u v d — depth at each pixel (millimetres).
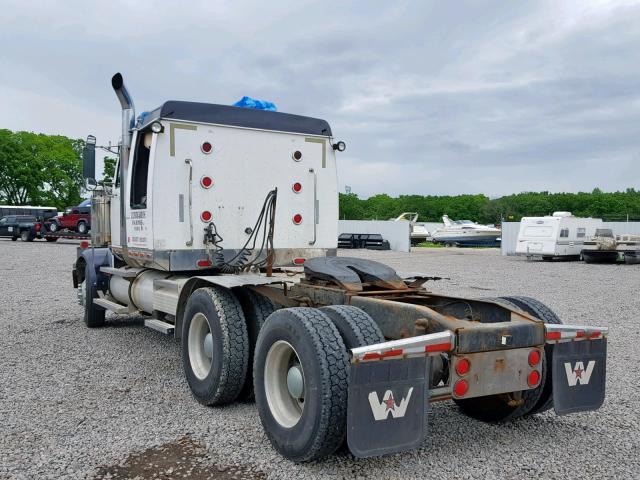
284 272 6355
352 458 3816
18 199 75062
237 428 4348
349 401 3254
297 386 3768
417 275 5344
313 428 3496
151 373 5875
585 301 11977
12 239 37312
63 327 8398
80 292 8703
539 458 3861
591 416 4754
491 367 3719
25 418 4496
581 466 3736
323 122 6676
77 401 4938
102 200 7996
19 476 3467
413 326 3898
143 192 6445
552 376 4051
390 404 3350
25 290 12742
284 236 6418
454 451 3967
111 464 3662
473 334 3623
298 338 3672
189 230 5891
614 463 3789
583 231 26984
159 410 4746
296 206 6492
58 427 4305
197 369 5016
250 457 3809
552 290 14062
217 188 6016
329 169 6723
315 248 6629
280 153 6371
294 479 3486
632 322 9375
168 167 5785
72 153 78875
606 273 19516
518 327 3809
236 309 4789
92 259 8180
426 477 3539
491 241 47375
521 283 15789
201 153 5934
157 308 6180
